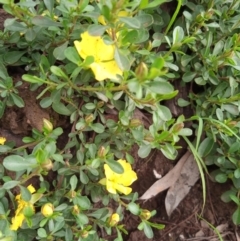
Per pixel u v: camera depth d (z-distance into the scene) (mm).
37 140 301
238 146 351
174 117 382
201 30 362
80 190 304
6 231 272
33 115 322
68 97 307
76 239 316
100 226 328
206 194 389
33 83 304
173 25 364
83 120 308
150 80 256
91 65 272
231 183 390
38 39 306
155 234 375
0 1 268
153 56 306
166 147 308
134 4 259
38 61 312
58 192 307
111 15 247
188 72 357
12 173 309
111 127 314
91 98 323
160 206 382
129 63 266
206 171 368
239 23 343
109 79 292
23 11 281
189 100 379
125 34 266
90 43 283
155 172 379
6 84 295
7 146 301
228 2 356
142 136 304
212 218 386
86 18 297
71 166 306
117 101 317
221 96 357
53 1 282
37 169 265
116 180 311
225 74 359
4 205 285
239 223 369
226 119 360
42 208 279
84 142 317
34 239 317
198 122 375
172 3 375
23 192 269
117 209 326
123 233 366
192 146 348
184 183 385
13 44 317
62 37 298
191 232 379
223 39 360
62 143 338
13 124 325
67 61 310
